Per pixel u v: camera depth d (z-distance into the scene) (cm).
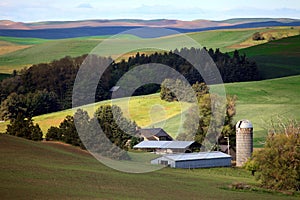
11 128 12531
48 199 5919
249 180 9531
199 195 7244
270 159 8925
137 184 7738
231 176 10200
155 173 9256
